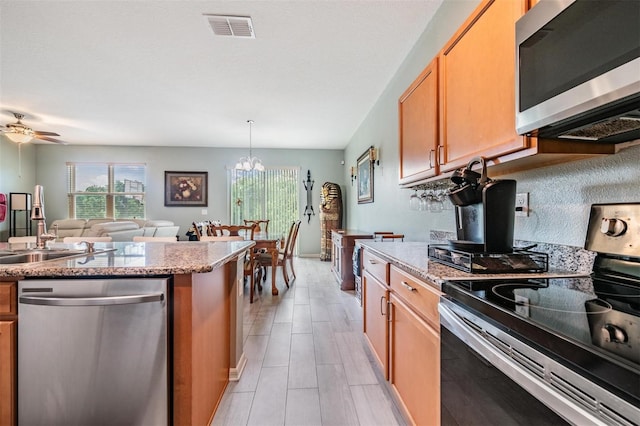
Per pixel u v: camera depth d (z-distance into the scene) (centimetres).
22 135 419
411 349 135
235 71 313
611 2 69
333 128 530
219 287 167
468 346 89
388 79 334
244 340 247
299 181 701
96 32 244
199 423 132
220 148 685
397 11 220
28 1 207
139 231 534
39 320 115
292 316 302
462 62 137
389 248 195
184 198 677
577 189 115
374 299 196
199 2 209
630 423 45
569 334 59
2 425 115
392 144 335
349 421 152
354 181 569
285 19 228
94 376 117
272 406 164
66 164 655
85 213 659
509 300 82
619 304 79
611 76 69
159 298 117
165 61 291
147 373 117
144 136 584
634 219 94
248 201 691
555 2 83
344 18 227
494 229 120
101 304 114
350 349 230
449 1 204
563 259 120
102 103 402
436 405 111
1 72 312
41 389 117
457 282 102
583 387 53
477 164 128
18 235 598
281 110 434
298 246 700
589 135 96
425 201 192
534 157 107
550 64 85
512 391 70
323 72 316
